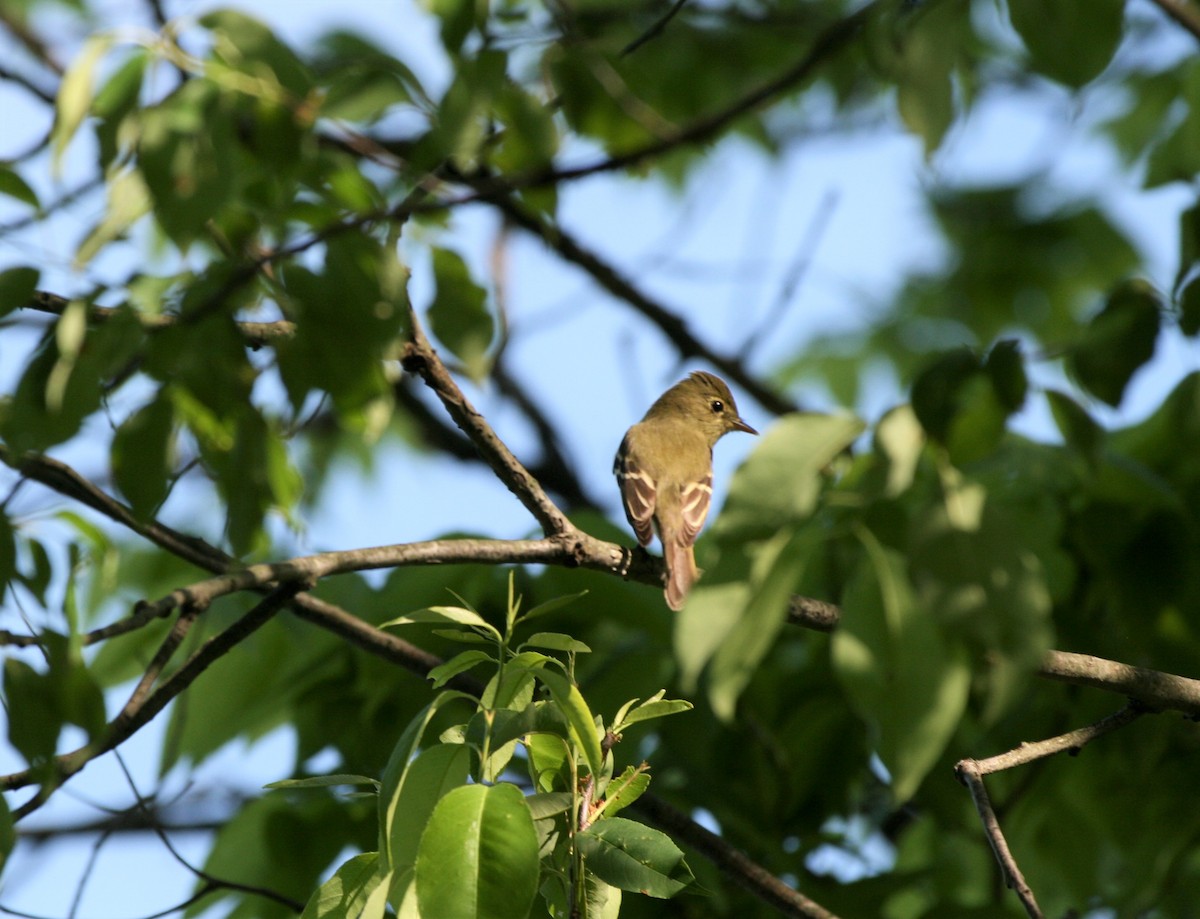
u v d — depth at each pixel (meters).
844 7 17.41
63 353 6.99
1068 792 11.88
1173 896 11.79
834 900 11.22
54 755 7.17
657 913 10.91
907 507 7.17
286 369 7.96
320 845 11.47
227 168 7.12
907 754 5.88
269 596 8.20
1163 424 11.82
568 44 11.00
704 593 6.10
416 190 8.88
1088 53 8.05
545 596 11.76
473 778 6.50
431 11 8.84
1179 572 10.37
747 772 11.88
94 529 8.55
